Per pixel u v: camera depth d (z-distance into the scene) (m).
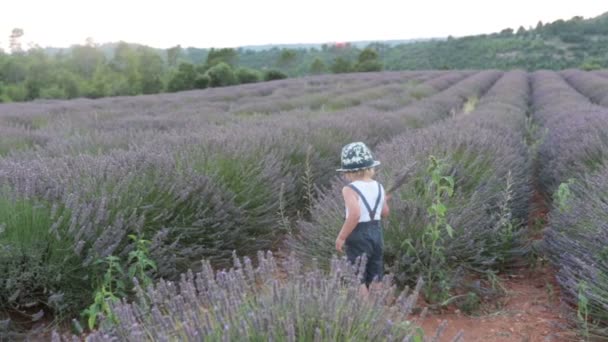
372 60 68.00
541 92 24.88
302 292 2.25
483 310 4.02
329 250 4.34
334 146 7.93
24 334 3.38
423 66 100.12
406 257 4.07
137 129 11.32
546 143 9.09
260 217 5.37
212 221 4.69
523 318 3.85
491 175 5.78
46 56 69.12
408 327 2.25
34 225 3.78
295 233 5.89
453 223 4.30
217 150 5.87
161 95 31.91
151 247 3.90
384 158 6.00
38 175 4.31
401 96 25.27
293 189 6.23
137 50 75.75
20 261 3.59
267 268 2.47
